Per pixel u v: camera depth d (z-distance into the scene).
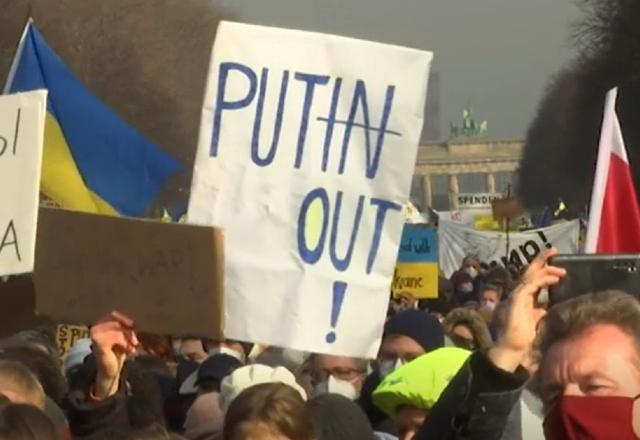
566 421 5.79
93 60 106.56
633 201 12.19
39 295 10.16
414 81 10.40
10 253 10.12
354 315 10.39
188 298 9.72
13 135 10.29
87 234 9.97
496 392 6.99
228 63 10.52
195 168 10.55
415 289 29.06
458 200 70.19
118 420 9.68
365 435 9.42
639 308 5.91
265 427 7.96
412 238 34.41
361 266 10.39
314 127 10.47
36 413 7.09
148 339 14.34
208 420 11.21
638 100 126.69
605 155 12.14
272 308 10.44
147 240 9.76
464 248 45.72
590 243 12.16
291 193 10.47
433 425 7.08
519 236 40.50
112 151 17.22
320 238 10.44
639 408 5.73
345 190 10.43
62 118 17.27
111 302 9.95
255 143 10.51
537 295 7.07
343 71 10.46
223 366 11.63
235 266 10.48
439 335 12.12
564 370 5.83
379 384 11.03
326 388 12.26
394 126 10.40
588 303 5.96
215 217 10.52
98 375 9.80
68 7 103.62
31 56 17.38
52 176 17.11
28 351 10.91
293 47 10.51
